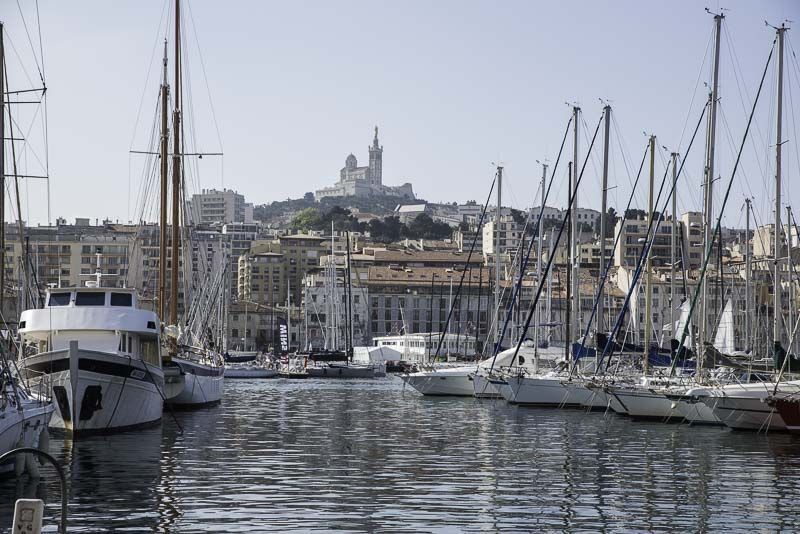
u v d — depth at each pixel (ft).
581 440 180.34
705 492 120.67
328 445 169.78
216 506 106.73
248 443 171.22
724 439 180.65
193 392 248.11
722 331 278.05
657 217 279.08
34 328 173.88
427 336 634.02
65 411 161.68
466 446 170.09
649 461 149.89
